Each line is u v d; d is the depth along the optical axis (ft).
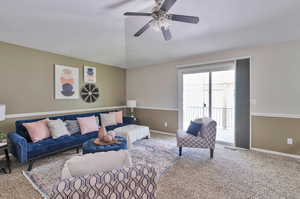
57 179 6.77
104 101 15.66
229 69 11.44
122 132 10.94
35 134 8.71
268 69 9.96
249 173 7.33
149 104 16.21
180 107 13.96
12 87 9.58
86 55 12.71
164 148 10.77
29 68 10.34
